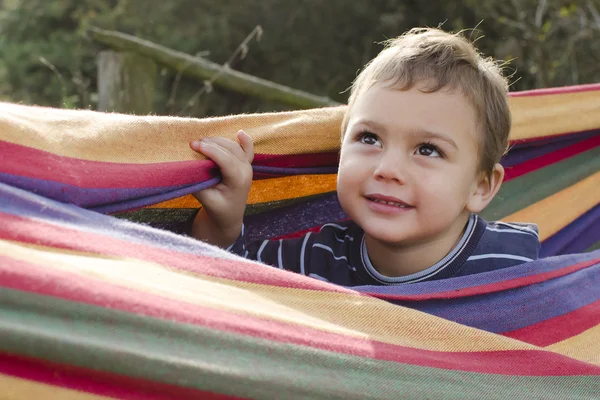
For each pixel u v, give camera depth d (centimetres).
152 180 137
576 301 159
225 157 152
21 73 815
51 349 91
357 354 117
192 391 101
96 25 837
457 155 154
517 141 204
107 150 130
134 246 116
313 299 126
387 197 151
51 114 129
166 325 100
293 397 108
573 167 221
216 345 103
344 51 904
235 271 122
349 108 165
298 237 189
